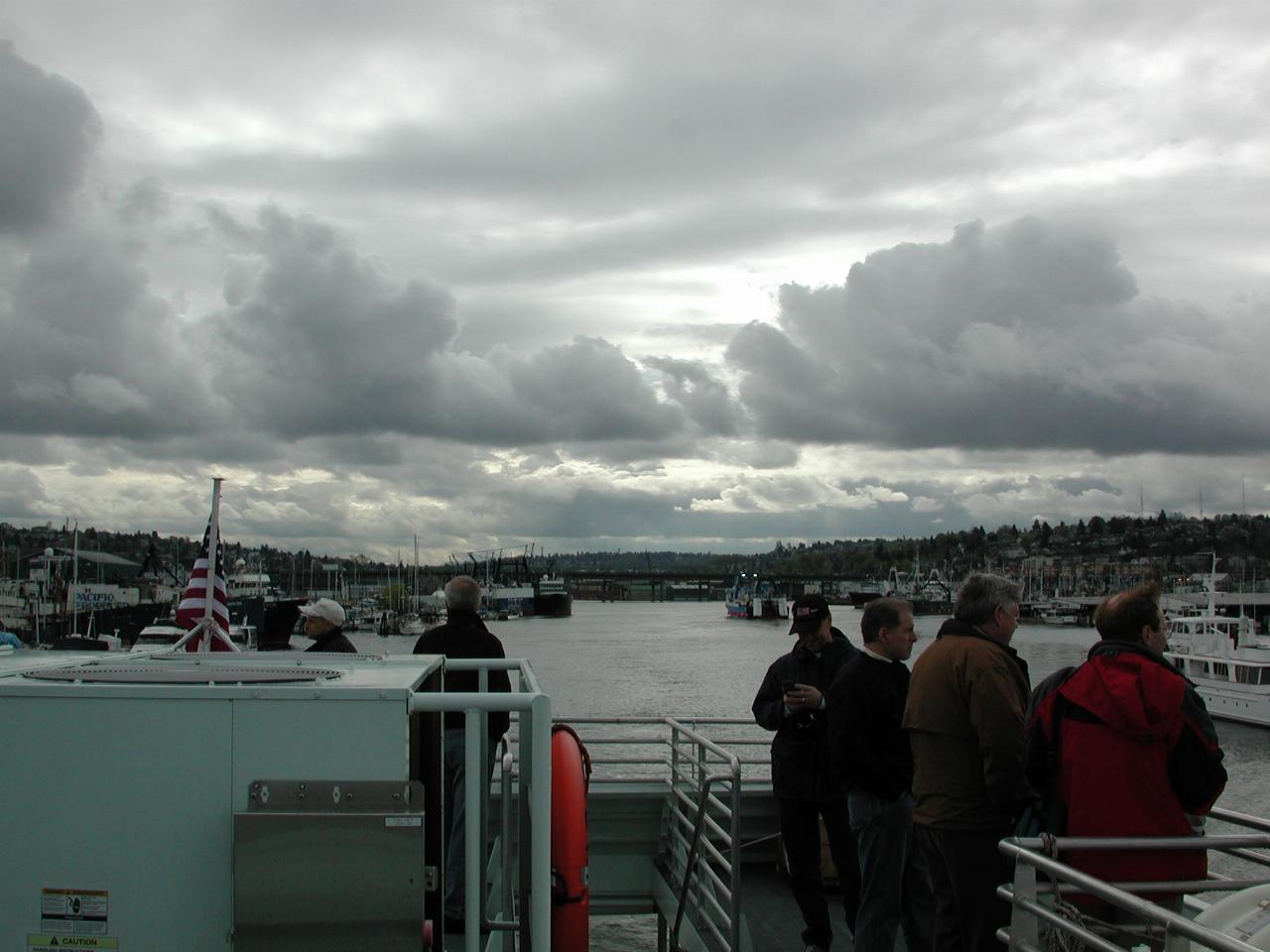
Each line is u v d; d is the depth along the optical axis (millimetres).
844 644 7398
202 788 3443
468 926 3639
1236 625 62781
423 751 4266
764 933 7789
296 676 3797
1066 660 82062
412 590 182000
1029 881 3998
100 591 103125
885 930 6348
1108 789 4496
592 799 9453
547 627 180625
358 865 3402
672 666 83625
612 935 14781
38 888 3443
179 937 3428
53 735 3463
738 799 6582
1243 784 37719
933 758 5500
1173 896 4438
